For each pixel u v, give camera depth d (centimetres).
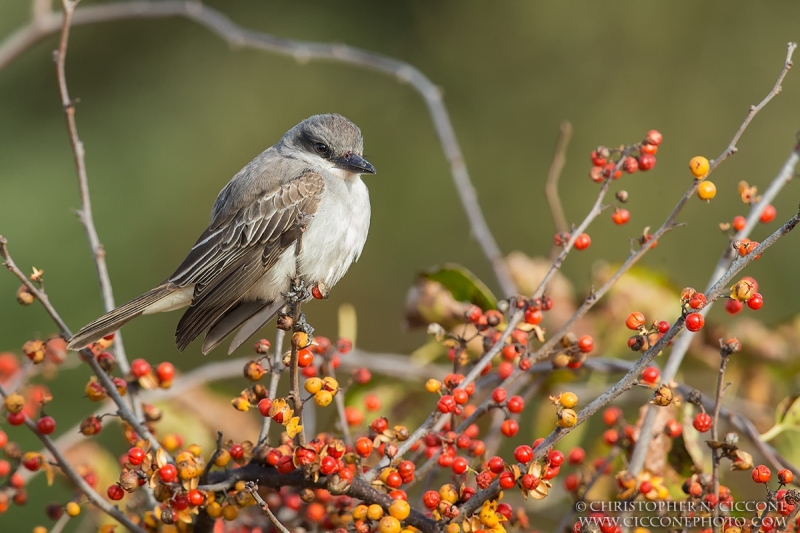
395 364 956
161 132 2156
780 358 914
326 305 2173
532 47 2284
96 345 745
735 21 2258
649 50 2267
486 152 2233
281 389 1413
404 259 2189
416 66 2284
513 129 2244
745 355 927
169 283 1012
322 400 616
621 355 970
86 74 2152
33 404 862
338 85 2267
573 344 723
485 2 2302
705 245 2088
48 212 1956
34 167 2014
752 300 574
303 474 647
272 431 1385
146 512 729
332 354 764
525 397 893
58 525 718
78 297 1859
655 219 2114
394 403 950
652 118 2225
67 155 2047
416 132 2252
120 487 647
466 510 611
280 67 2266
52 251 1900
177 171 2131
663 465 734
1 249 688
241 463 690
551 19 2292
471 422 697
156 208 2073
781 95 2191
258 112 2227
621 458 793
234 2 2277
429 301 909
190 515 661
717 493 630
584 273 2084
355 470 659
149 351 1914
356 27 2295
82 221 816
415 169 2227
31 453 693
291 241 1009
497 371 859
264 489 716
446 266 887
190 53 2252
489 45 2289
